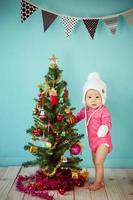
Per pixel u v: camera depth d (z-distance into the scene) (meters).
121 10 2.82
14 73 2.88
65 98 2.47
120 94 2.90
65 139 2.44
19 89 2.89
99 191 2.37
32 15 2.85
